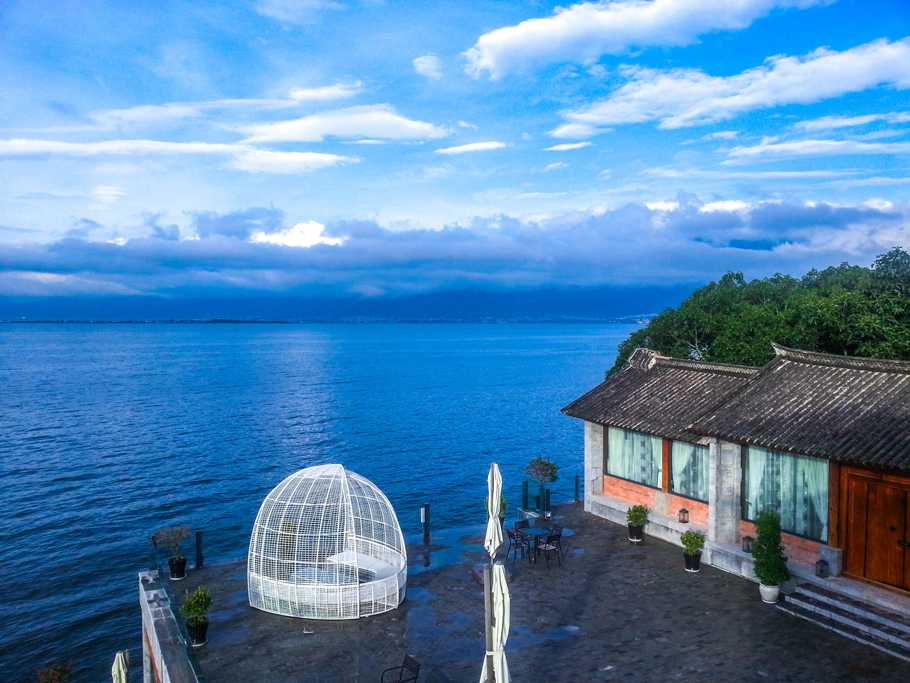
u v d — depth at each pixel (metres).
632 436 27.11
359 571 19.95
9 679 26.03
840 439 17.95
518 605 19.28
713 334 46.88
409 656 15.57
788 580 19.23
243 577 22.22
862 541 18.19
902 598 17.05
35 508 47.28
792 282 52.06
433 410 94.94
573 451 66.94
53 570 36.47
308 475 21.22
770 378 22.98
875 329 34.78
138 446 68.25
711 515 22.20
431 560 23.50
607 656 16.16
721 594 19.78
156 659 17.77
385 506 21.81
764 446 19.30
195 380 134.88
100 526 43.59
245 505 48.44
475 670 15.85
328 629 18.23
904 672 15.03
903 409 18.33
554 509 29.25
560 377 145.12
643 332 51.88
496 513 11.09
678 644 16.69
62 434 74.56
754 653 16.11
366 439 72.88
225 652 16.92
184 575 22.20
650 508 26.08
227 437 73.50
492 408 97.06
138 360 190.75
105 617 31.11
